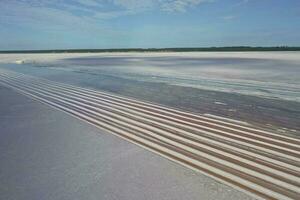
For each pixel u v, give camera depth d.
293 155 3.67
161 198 2.62
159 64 23.78
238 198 2.58
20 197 2.68
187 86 10.72
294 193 2.66
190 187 2.82
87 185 2.91
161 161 3.53
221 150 3.91
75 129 5.12
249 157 3.62
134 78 13.91
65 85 11.80
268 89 9.36
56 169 3.32
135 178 3.05
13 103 7.86
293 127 5.03
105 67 21.66
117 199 2.63
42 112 6.66
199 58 32.75
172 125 5.32
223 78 12.74
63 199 2.64
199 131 4.88
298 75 12.95
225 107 6.86
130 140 4.43
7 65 25.84
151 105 7.32
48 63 28.22
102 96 8.95
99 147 4.10
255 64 20.44
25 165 3.45
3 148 4.09
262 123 5.34
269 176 3.04
